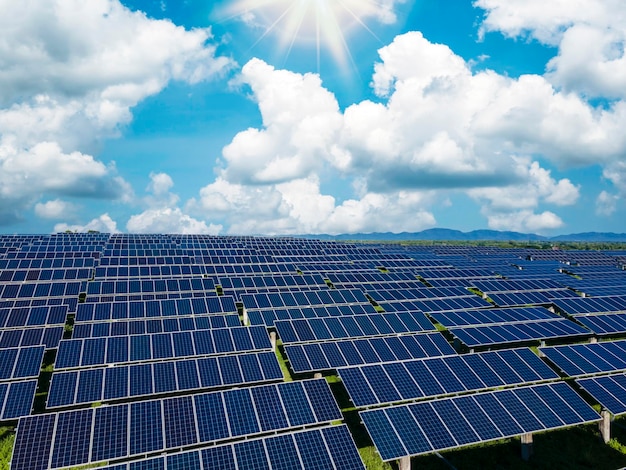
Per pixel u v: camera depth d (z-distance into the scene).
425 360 22.80
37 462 14.30
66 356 22.44
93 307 31.73
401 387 20.72
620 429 21.88
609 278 58.78
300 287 45.97
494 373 22.69
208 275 49.91
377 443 16.75
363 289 45.19
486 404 19.47
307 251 79.19
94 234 91.94
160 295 39.88
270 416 17.52
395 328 31.30
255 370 22.17
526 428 18.56
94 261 53.44
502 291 46.97
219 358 22.50
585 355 25.62
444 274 56.22
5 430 19.02
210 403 17.58
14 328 28.08
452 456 19.36
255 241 96.88
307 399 18.67
